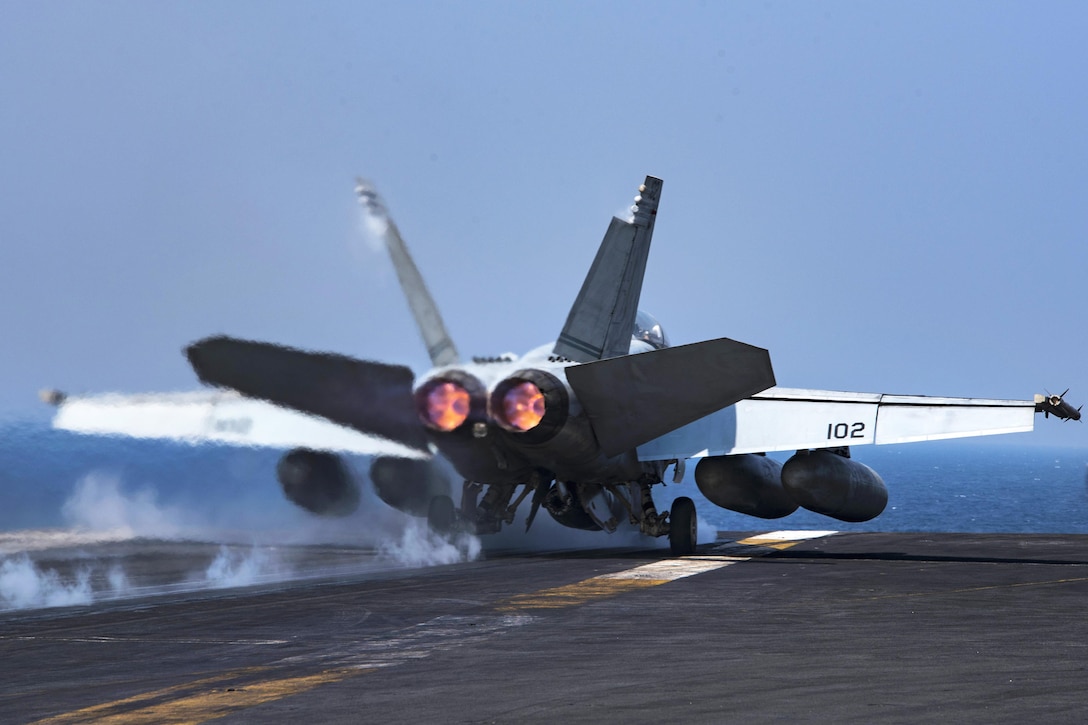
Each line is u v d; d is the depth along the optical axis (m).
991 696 27.03
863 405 65.81
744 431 66.25
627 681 29.19
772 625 38.56
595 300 66.19
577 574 54.50
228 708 27.08
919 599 45.22
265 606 43.91
